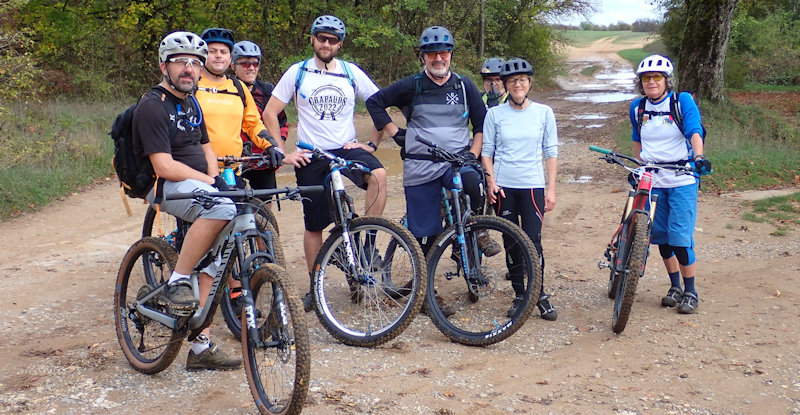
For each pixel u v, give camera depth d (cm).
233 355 448
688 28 1780
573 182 1109
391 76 3000
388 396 386
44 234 819
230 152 505
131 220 901
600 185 1077
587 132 1803
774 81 3244
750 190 1022
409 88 527
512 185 528
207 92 501
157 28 2238
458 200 493
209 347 423
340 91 545
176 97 395
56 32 2100
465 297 574
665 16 3375
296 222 870
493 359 448
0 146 1152
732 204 930
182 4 2342
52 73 2152
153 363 411
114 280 629
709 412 374
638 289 603
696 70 1764
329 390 390
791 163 1168
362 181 546
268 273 354
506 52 3962
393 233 463
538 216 531
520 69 517
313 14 2759
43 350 457
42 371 420
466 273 501
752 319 518
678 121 533
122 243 780
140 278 445
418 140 496
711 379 416
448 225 515
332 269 658
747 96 2669
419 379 411
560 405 380
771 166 1135
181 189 383
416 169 528
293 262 689
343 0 2861
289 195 365
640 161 535
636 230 488
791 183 1068
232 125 505
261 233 374
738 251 715
